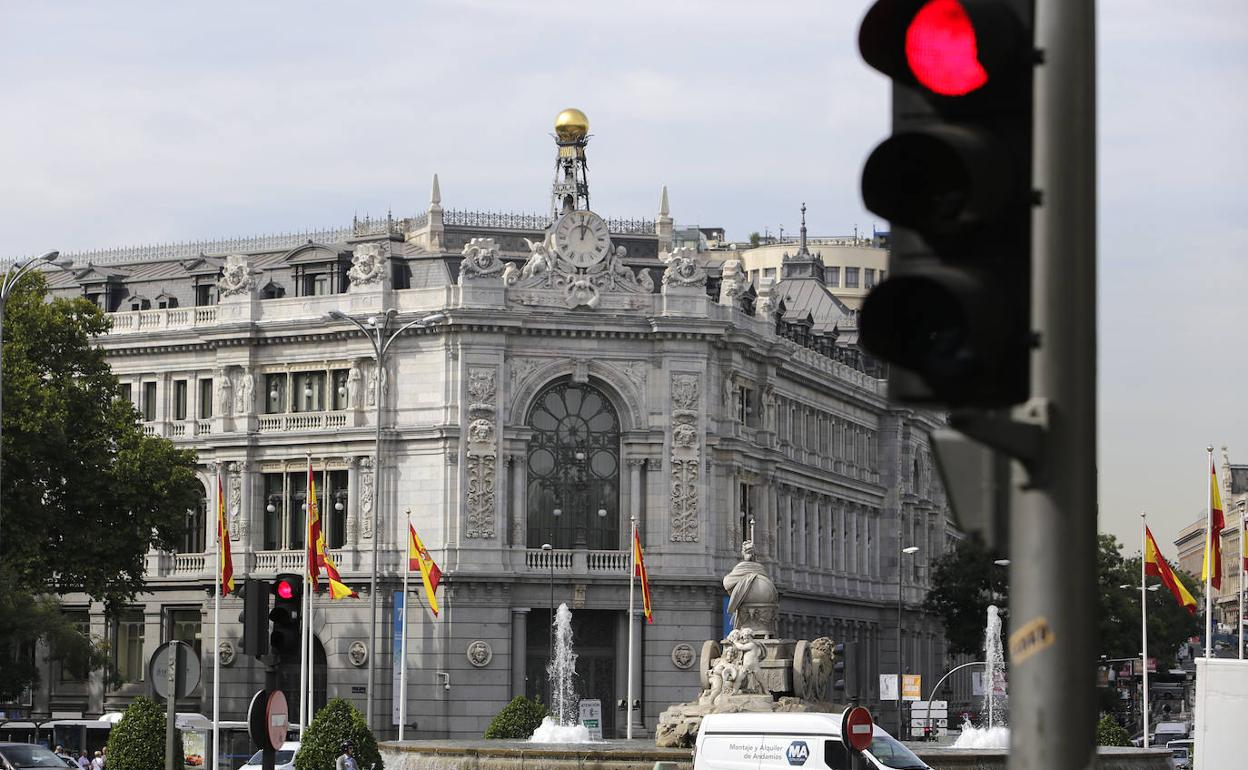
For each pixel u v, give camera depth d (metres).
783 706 102.81
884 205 17.16
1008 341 17.20
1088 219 17.73
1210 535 141.75
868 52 17.25
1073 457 17.78
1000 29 17.08
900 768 82.50
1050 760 17.77
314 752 116.62
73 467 172.88
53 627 167.12
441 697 196.25
